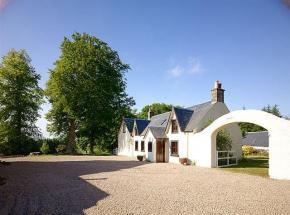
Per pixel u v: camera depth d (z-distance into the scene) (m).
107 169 20.83
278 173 16.91
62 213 8.56
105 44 45.56
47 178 15.62
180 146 28.66
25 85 44.56
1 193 11.33
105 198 10.68
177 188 13.09
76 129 48.09
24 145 43.56
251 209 9.33
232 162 28.66
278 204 10.04
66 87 41.88
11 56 44.50
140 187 13.22
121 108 47.50
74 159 31.12
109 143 54.50
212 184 14.35
